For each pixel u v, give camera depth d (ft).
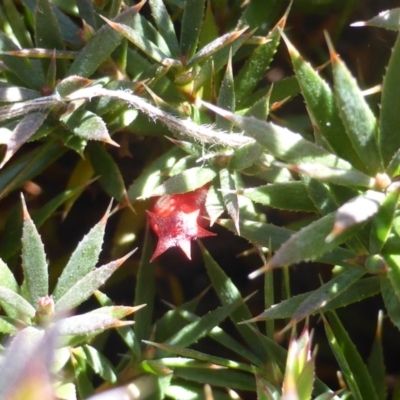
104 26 0.48
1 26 0.53
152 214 0.48
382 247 0.44
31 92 0.48
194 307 0.51
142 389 0.48
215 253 0.56
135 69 0.52
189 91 0.51
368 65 0.56
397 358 0.53
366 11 0.56
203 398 0.49
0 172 0.52
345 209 0.40
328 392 0.46
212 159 0.48
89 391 0.47
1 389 0.36
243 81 0.52
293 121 0.54
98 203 0.56
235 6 0.55
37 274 0.46
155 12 0.51
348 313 0.54
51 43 0.50
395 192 0.42
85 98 0.47
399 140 0.45
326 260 0.46
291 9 0.56
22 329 0.44
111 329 0.52
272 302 0.49
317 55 0.57
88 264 0.46
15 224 0.52
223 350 0.53
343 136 0.45
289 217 0.54
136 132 0.52
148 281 0.51
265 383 0.46
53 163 0.56
